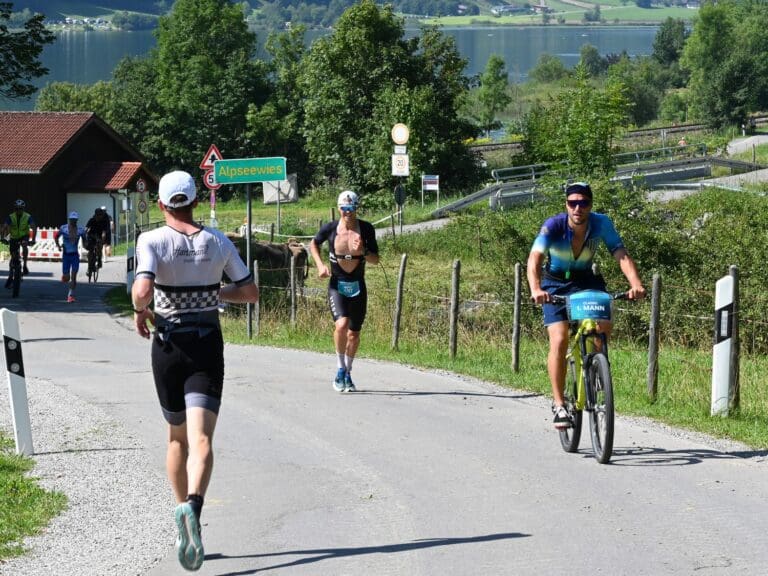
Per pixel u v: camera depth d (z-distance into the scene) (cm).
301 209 8562
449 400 1562
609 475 1098
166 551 879
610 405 1116
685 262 2422
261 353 2198
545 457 1186
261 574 820
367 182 8506
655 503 991
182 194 821
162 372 820
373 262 1616
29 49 4331
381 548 877
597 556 843
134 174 7444
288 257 3644
